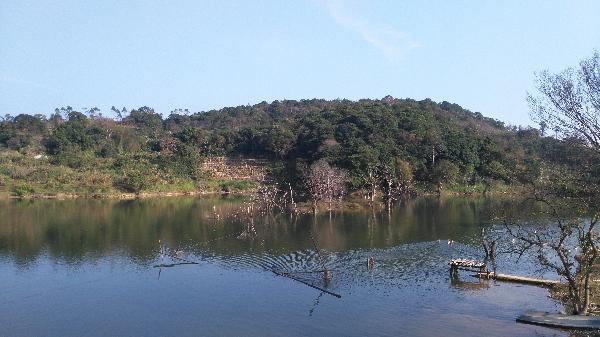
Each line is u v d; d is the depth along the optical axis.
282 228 69.56
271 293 39.47
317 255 51.91
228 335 30.94
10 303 37.94
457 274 43.88
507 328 31.12
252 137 143.38
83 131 145.00
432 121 134.88
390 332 30.88
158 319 34.09
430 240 58.81
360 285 41.03
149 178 119.50
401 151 113.81
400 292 38.97
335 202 93.88
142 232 67.25
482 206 91.44
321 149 110.12
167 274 45.75
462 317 33.25
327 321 32.94
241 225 72.50
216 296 38.91
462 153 117.81
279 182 114.94
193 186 122.38
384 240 59.53
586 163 33.09
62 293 40.31
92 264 49.62
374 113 134.62
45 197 107.56
